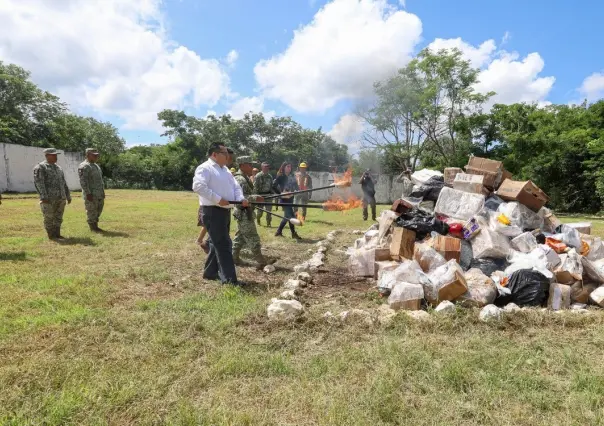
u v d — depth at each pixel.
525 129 27.61
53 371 2.88
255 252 6.44
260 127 40.91
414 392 2.71
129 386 2.69
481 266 5.29
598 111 26.92
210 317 3.99
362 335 3.64
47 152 8.38
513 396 2.66
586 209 25.39
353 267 6.27
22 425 2.29
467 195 6.05
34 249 7.39
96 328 3.66
